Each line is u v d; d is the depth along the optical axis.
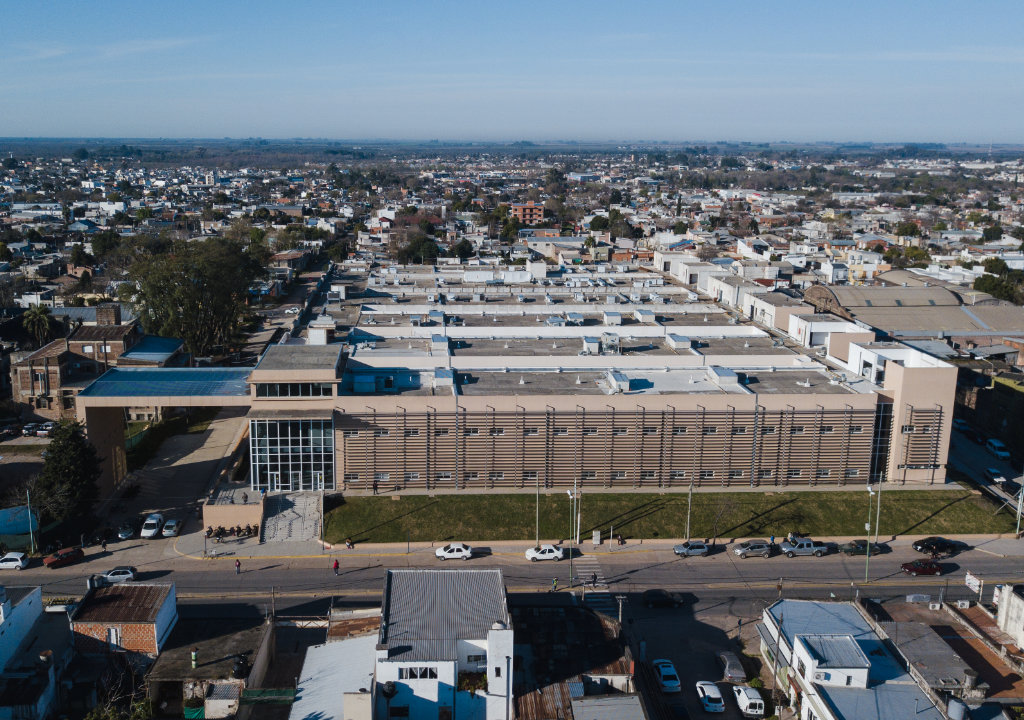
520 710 57.88
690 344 120.25
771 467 99.50
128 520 93.25
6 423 123.44
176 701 60.91
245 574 82.31
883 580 83.75
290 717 56.19
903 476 101.62
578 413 96.12
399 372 106.62
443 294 157.75
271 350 103.06
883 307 180.50
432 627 61.47
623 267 195.75
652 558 87.31
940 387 99.38
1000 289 198.88
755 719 62.69
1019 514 93.31
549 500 95.12
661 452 97.88
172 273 153.38
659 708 62.53
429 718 58.56
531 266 182.50
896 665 62.66
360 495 95.69
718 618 76.50
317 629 71.56
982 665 63.84
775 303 138.38
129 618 63.75
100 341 129.62
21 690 58.28
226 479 101.62
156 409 126.94
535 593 79.38
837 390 101.75
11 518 86.56
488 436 96.25
